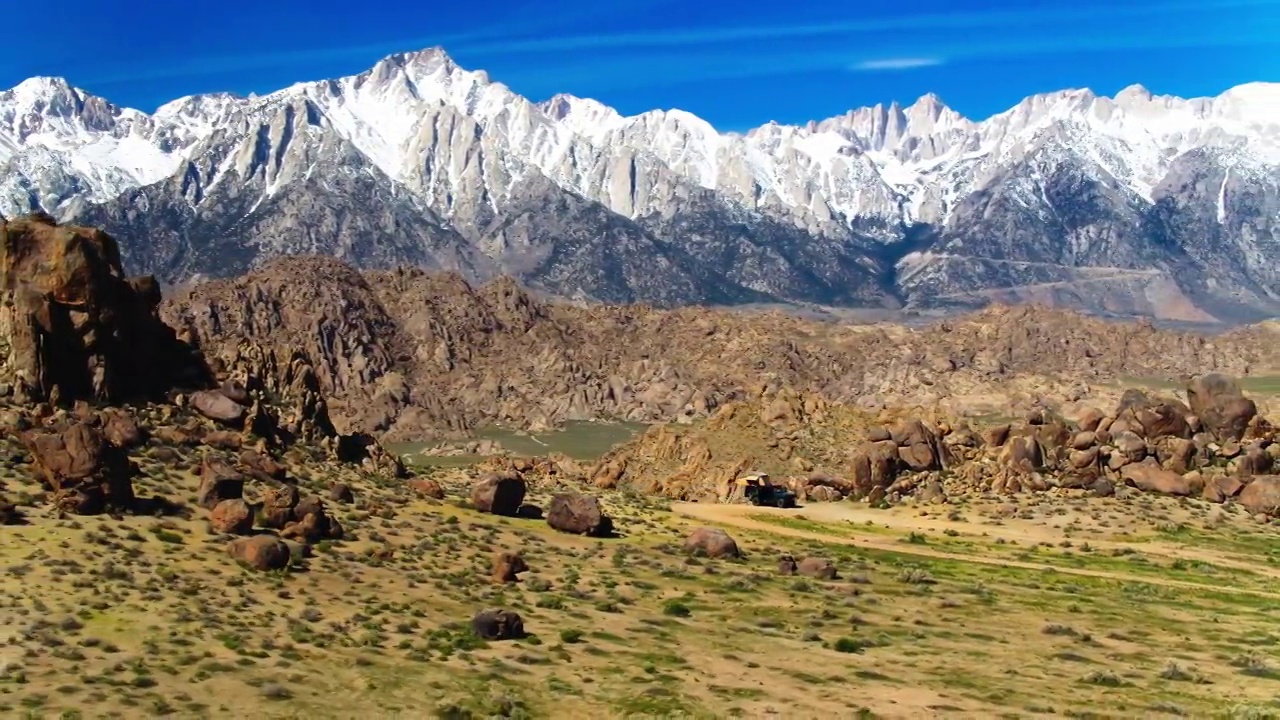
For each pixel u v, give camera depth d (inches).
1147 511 3779.5
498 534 2859.3
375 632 1973.4
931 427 4500.5
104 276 2827.3
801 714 1720.0
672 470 4945.9
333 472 3056.1
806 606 2470.5
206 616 1916.8
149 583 2018.9
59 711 1499.8
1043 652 2164.1
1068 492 3983.8
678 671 1925.4
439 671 1823.3
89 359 2753.4
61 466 2295.8
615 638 2107.5
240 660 1755.7
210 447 2817.4
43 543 2111.2
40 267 2763.3
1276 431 4215.1
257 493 2632.9
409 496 3083.2
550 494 3668.8
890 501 4087.1
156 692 1600.6
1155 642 2277.3
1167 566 3154.5
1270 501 3774.6
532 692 1760.6
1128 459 4104.3
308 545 2383.1
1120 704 1818.4
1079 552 3346.5
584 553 2817.4
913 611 2488.9
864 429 4965.6
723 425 5191.9
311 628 1950.1
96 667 1662.2
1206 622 2470.5
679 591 2536.9
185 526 2338.8
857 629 2293.3
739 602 2466.8
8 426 2516.0
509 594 2346.2
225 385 3053.6
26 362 2655.0
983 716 1738.4
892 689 1873.8
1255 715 1717.5
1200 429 4274.1
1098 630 2368.4
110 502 2309.3
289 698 1635.1
